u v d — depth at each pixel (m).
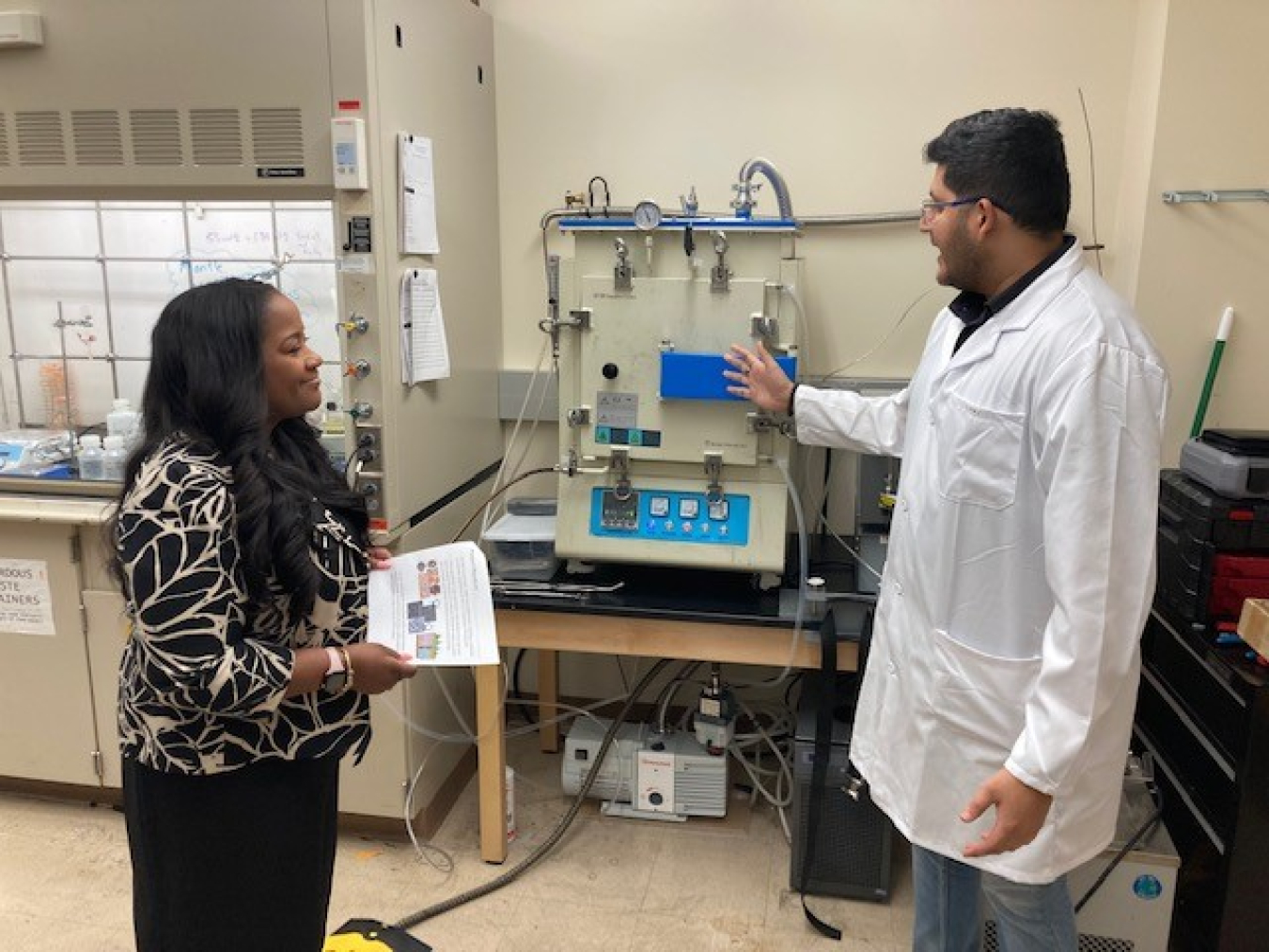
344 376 2.08
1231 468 1.82
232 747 1.29
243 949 1.37
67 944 2.05
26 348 2.65
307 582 1.28
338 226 2.04
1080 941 1.91
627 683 2.92
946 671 1.43
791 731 2.68
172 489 1.17
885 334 2.59
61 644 2.38
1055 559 1.25
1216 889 1.81
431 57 2.25
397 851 2.38
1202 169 2.23
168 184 2.09
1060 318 1.32
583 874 2.30
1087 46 2.38
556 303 2.19
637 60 2.58
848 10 2.46
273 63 1.99
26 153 2.14
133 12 2.03
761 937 2.09
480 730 2.27
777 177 2.20
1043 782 1.22
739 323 2.05
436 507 2.43
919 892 1.59
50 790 2.59
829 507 2.68
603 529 2.20
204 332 1.23
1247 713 1.67
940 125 2.47
